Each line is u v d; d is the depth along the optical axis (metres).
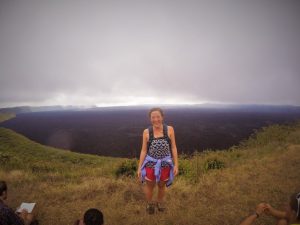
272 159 10.14
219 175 8.48
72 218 5.35
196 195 6.45
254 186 6.86
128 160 11.16
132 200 6.23
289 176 7.60
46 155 32.62
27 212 4.67
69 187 7.86
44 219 5.32
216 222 4.91
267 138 19.05
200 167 10.86
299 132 18.17
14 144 39.50
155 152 4.71
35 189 7.79
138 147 56.06
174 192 6.70
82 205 6.08
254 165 9.45
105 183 7.92
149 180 4.85
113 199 6.31
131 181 8.32
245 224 3.25
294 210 2.53
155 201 5.81
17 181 9.41
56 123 147.25
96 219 2.88
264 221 4.76
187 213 5.27
